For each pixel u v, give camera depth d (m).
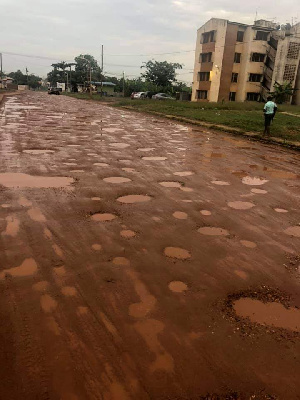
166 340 2.41
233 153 10.46
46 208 4.76
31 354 2.22
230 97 44.91
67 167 7.36
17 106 26.70
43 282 3.01
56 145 10.05
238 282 3.23
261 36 43.16
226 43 42.69
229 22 42.09
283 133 14.93
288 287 3.21
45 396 1.94
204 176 7.30
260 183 7.00
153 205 5.21
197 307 2.81
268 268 3.53
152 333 2.47
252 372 2.19
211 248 3.89
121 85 72.69
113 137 12.51
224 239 4.15
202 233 4.29
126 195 5.62
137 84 70.56
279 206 5.57
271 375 2.18
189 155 9.70
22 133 12.18
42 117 18.83
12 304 2.70
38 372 2.09
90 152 9.27
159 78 65.06
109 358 2.22
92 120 18.78
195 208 5.20
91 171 7.12
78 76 85.81
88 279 3.10
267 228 4.60
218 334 2.51
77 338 2.38
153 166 7.98
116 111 27.78
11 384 2.00
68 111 24.41
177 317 2.67
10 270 3.16
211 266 3.49
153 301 2.85
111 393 1.98
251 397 2.01
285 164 9.16
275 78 42.31
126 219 4.57
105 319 2.59
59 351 2.26
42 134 12.19
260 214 5.13
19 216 4.41
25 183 5.94
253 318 2.73
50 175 6.60
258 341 2.47
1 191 5.38
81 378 2.07
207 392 2.02
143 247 3.80
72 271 3.21
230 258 3.69
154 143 11.62
